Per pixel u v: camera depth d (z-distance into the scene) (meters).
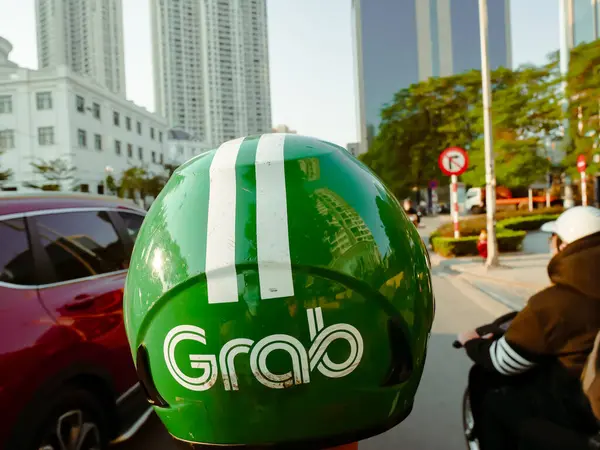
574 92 13.64
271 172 1.02
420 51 86.06
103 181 48.72
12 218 2.75
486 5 10.52
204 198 1.02
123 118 54.22
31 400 2.33
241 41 133.00
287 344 0.94
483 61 10.53
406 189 41.78
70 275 2.95
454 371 4.50
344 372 0.97
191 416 1.01
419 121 35.31
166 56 125.06
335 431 1.00
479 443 2.54
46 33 110.69
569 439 1.90
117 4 111.38
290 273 0.94
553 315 1.88
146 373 1.06
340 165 1.07
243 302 0.94
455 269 10.82
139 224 4.06
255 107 136.50
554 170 23.61
